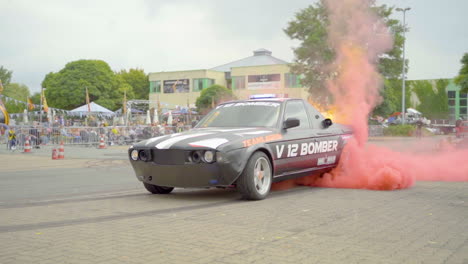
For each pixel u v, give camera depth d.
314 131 7.35
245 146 5.89
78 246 3.72
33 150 19.50
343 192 6.76
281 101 7.21
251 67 66.69
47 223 4.68
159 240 3.89
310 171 7.16
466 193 6.59
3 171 10.98
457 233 4.10
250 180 5.88
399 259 3.31
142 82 87.44
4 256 3.45
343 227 4.34
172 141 6.07
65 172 10.71
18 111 56.84
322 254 3.44
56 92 61.81
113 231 4.26
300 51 23.08
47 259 3.37
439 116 69.25
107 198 6.47
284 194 6.61
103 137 21.53
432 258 3.34
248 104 7.36
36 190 7.55
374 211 5.16
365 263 3.22
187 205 5.74
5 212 5.35
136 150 6.22
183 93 75.69
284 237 3.95
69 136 22.67
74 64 62.75
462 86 19.88
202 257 3.38
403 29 23.31
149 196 6.61
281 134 6.62
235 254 3.45
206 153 5.70
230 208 5.44
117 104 68.12
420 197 6.21
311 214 5.00
